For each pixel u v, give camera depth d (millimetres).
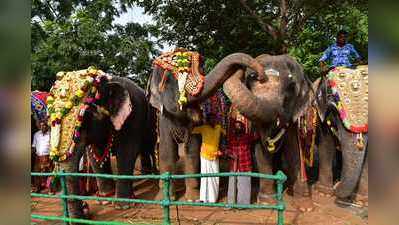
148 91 6148
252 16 10758
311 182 6684
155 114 6926
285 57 5500
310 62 11500
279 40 10773
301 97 5543
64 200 4211
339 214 5117
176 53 5598
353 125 4996
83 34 10820
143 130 6285
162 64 5586
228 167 6738
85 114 4992
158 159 6551
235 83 4797
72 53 10930
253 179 6230
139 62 11555
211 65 11258
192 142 5703
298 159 5586
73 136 4742
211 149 5516
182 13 11500
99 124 5234
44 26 11594
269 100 4887
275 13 11812
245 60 4887
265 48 11688
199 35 11883
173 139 5879
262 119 4820
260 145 5508
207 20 11500
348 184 5094
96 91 4984
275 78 5109
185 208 5566
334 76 5305
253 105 4695
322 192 6094
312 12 10844
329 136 5996
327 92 5531
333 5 10781
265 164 5508
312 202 5453
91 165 6094
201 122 5539
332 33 12492
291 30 11336
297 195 5488
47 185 7195
